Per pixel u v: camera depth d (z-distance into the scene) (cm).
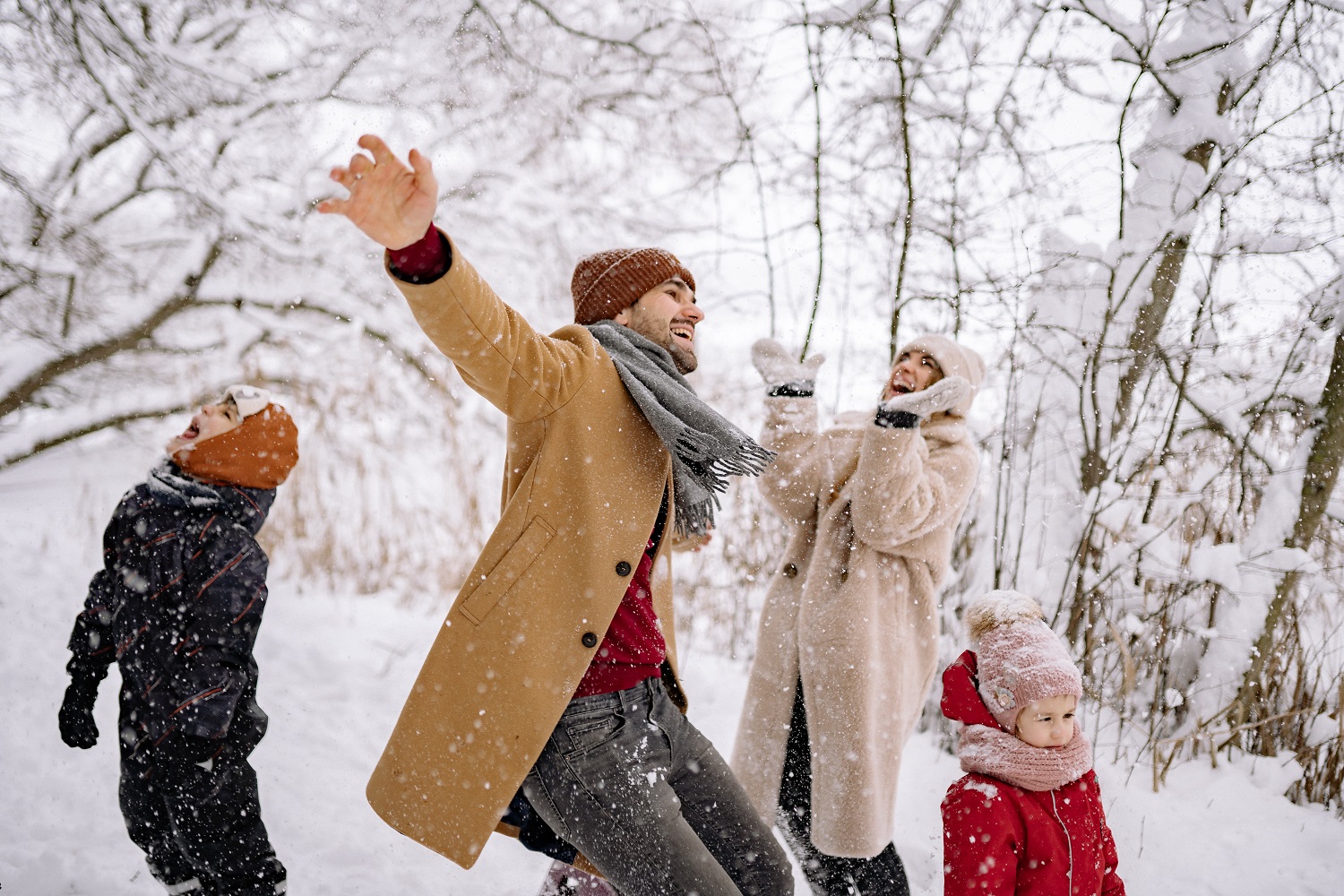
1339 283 416
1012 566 416
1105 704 417
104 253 569
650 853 189
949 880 212
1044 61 480
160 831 232
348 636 452
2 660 387
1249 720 403
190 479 238
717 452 196
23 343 575
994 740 217
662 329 232
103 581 245
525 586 192
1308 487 416
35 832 282
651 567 216
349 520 560
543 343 193
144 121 591
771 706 274
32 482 609
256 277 668
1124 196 455
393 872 284
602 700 194
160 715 224
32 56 557
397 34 689
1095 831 216
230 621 228
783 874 212
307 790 325
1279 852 328
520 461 204
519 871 295
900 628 271
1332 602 455
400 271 168
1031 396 444
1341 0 429
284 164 687
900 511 257
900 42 462
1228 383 456
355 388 666
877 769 258
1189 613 420
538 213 765
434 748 191
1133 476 426
